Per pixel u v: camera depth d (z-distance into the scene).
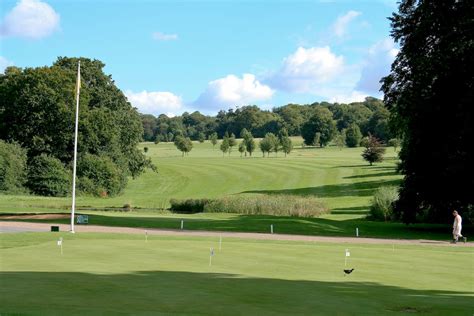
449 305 10.87
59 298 10.57
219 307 10.05
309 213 48.22
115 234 29.09
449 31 35.19
